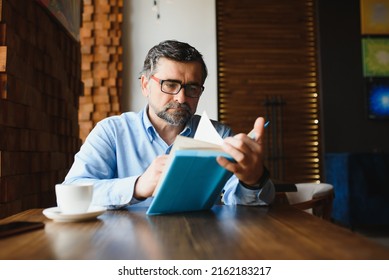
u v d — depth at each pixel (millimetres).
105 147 1322
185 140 837
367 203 3516
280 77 4199
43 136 1632
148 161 1362
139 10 3936
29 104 1471
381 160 3598
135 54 3898
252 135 958
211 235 682
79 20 2199
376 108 4168
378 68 4203
